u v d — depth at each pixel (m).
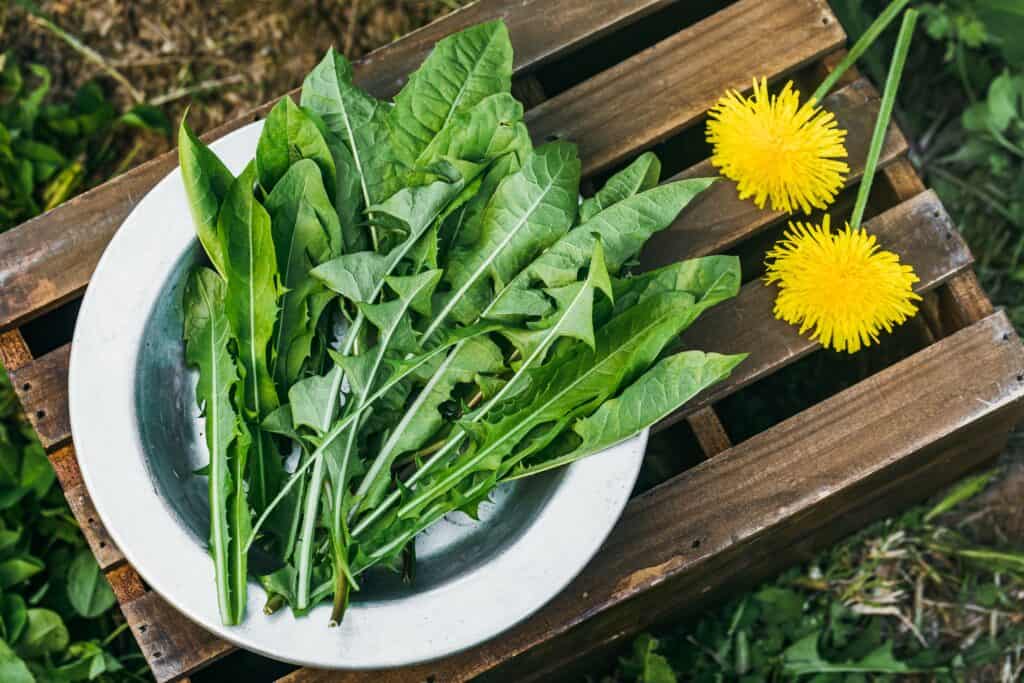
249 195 0.62
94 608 0.78
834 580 0.80
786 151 0.68
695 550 0.68
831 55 0.72
